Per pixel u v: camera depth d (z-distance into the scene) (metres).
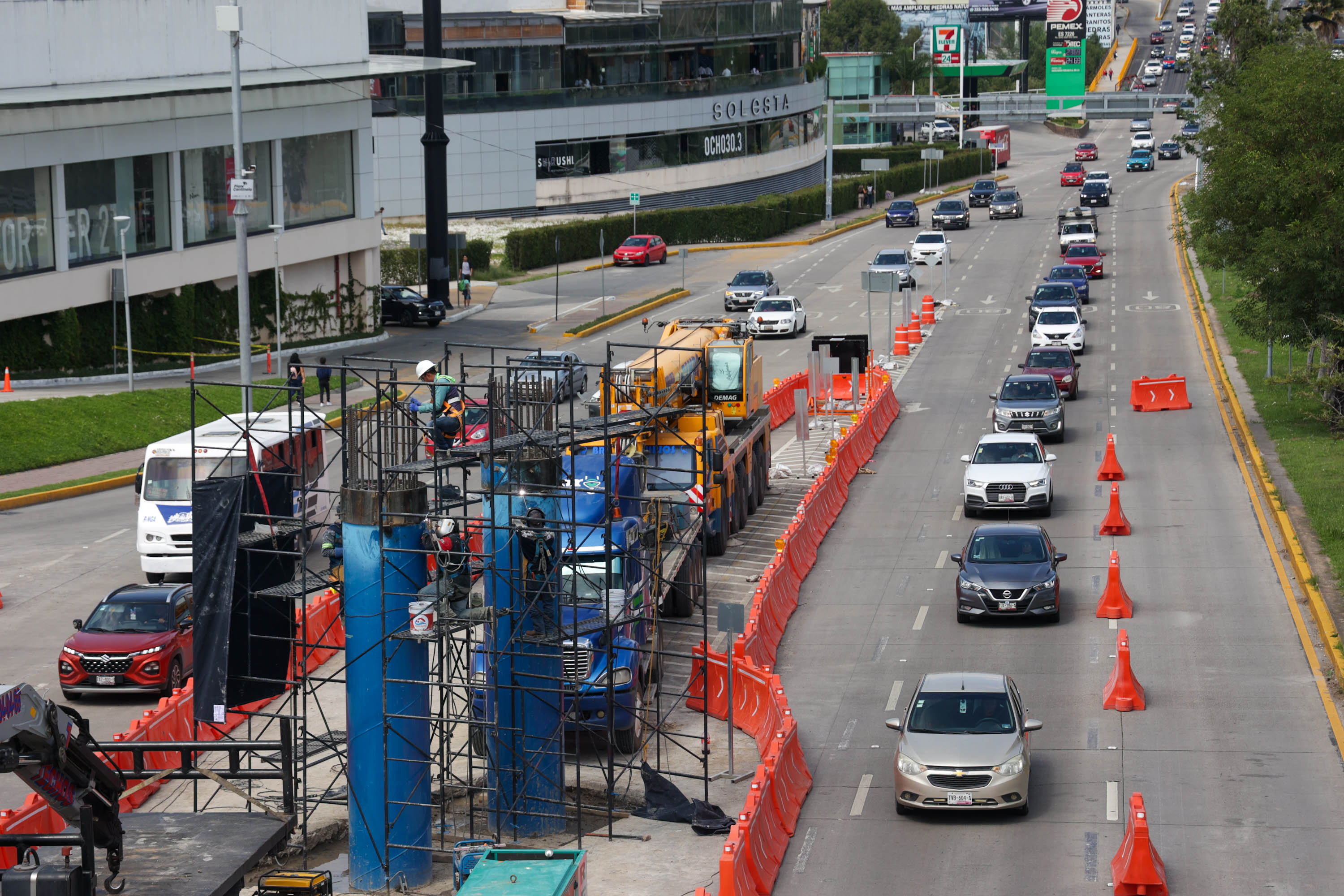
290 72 184.50
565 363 63.28
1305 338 122.44
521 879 46.12
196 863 38.34
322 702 75.00
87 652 75.12
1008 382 134.00
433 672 66.62
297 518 60.34
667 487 89.75
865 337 147.88
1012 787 59.03
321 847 60.59
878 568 97.38
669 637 82.69
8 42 152.38
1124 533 102.06
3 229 151.38
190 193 175.12
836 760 67.12
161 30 171.12
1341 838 56.31
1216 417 137.25
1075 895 52.31
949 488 117.88
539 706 60.09
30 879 34.75
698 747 68.69
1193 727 68.56
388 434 63.66
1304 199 118.38
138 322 169.00
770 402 142.25
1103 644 80.69
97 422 136.75
